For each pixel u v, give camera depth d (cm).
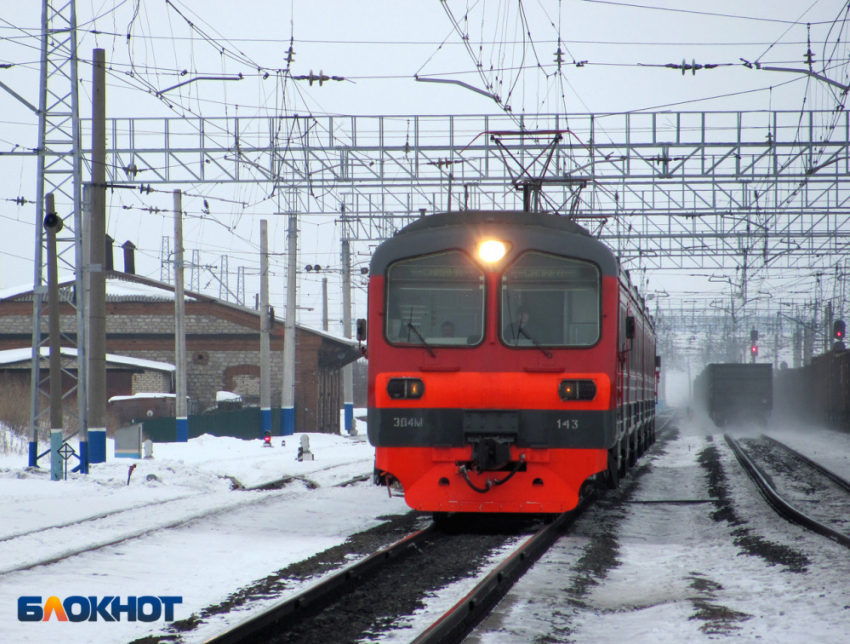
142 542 3300
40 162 6103
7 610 2262
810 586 2473
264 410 11725
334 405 17375
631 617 2272
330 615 2205
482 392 3450
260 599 2400
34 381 6256
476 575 2709
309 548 3259
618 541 3562
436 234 3569
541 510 3416
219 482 5944
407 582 2602
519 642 1953
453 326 3525
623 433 4188
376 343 3553
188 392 14850
